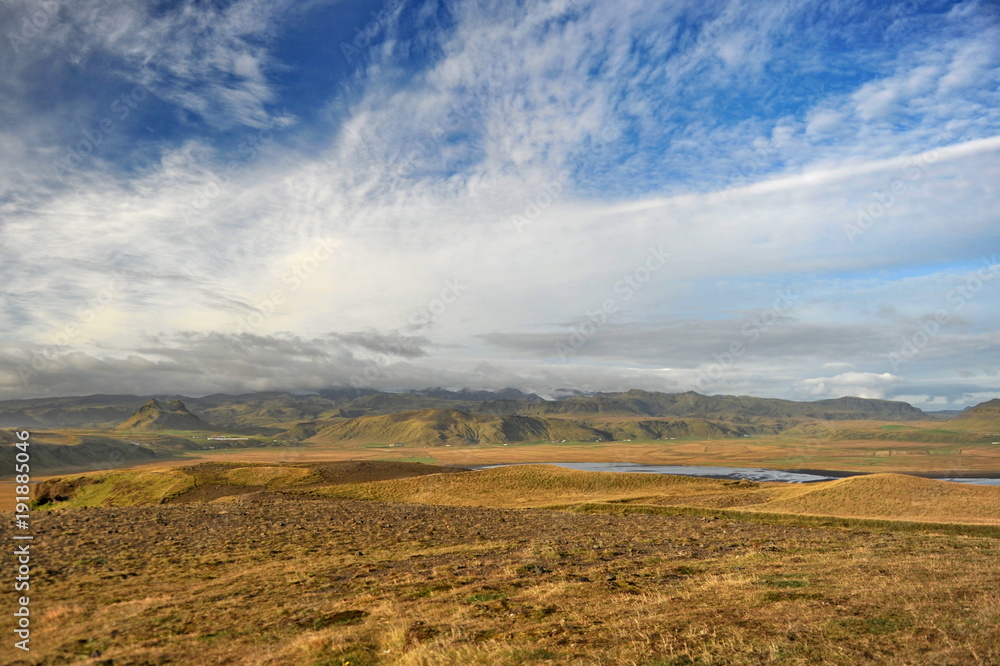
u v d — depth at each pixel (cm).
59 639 1966
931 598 1770
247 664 1602
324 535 4316
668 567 2791
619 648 1410
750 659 1277
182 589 2678
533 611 1902
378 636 1758
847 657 1249
